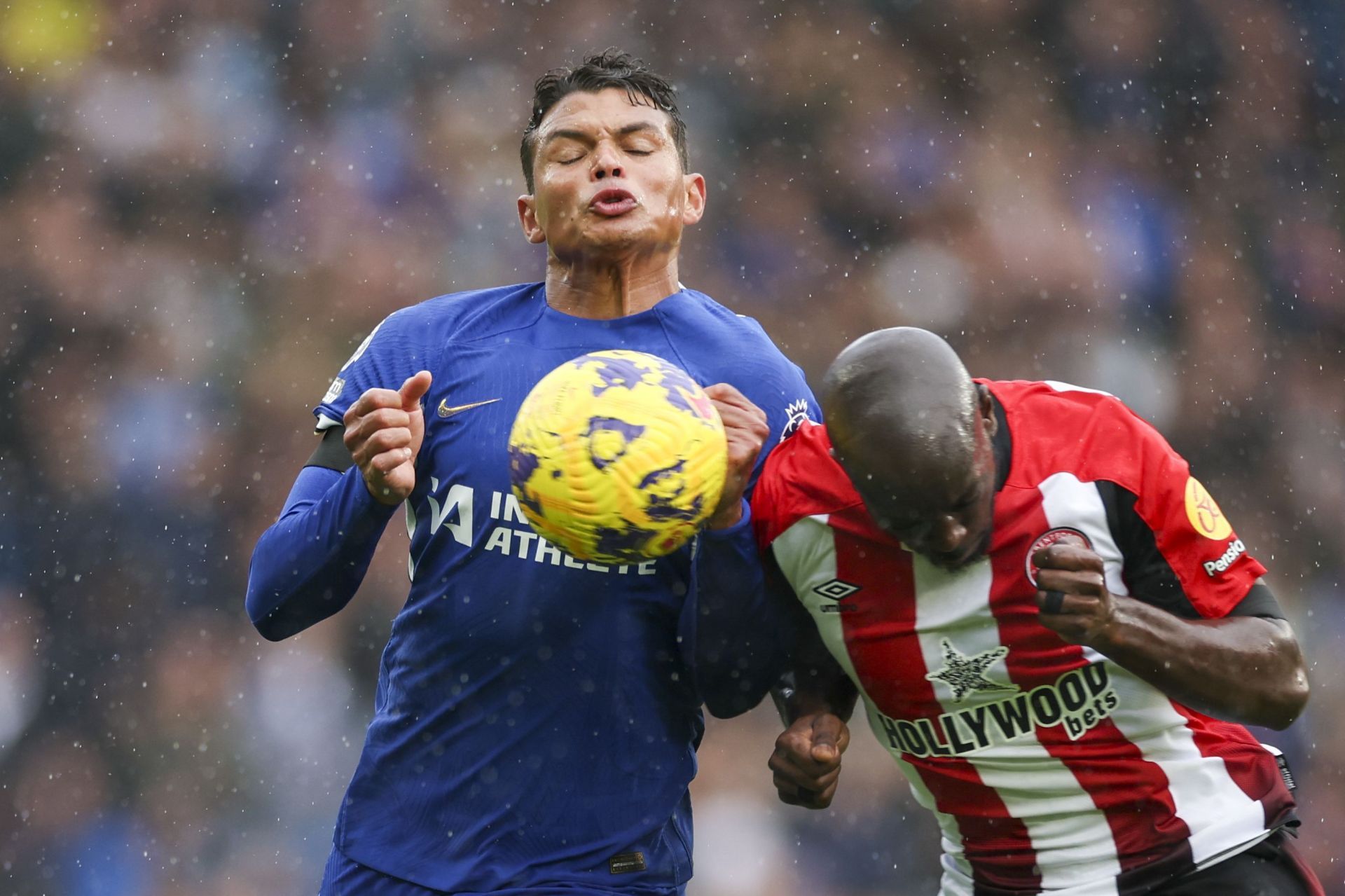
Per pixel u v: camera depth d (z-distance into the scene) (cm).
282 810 3238
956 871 1201
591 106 1206
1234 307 4362
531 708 1148
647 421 988
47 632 3428
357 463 1097
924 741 1138
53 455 3641
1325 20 4809
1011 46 4494
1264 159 4575
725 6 4397
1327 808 3603
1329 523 4188
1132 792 1109
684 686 1184
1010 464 1063
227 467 3662
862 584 1092
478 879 1139
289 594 1187
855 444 977
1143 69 4575
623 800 1159
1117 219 4362
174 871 3133
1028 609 1066
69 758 3275
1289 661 1067
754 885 3138
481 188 4084
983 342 4122
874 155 4266
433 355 1215
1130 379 4159
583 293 1220
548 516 1005
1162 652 1013
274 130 4066
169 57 4122
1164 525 1065
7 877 3122
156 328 3806
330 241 3950
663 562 1152
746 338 1220
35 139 3991
